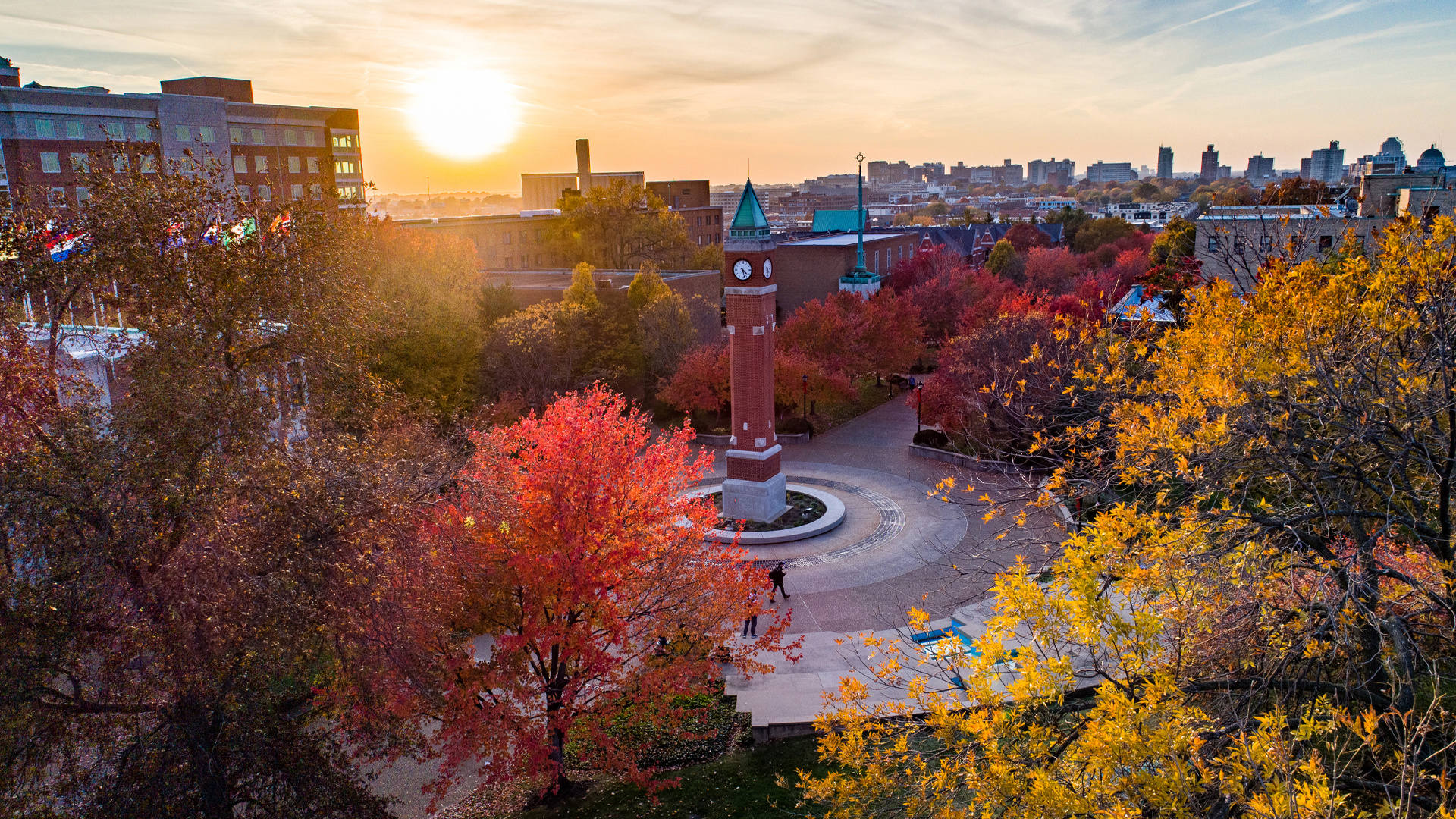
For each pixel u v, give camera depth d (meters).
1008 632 9.70
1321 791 6.68
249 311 17.59
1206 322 13.04
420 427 25.64
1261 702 10.59
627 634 19.08
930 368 70.19
